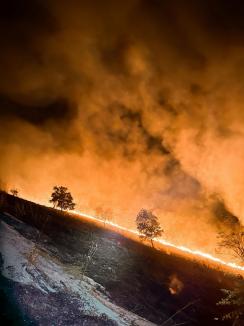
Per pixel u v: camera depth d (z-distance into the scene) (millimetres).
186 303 31750
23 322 11219
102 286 23266
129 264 35562
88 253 31031
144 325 18359
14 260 16391
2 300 11773
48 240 27547
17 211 35594
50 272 17859
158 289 32219
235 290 15805
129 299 24781
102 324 14523
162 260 48312
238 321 18516
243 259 16453
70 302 15289
